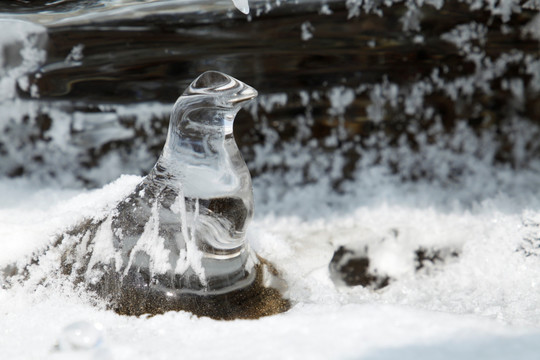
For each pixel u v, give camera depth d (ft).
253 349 2.11
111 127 2.96
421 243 2.77
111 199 2.47
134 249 2.34
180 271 2.32
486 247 2.67
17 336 2.23
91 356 2.12
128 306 2.31
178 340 2.19
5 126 2.95
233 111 2.28
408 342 2.09
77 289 2.35
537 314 2.32
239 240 2.34
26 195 2.85
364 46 2.87
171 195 2.32
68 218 2.47
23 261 2.41
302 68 2.90
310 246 2.69
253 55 2.85
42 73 2.85
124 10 2.78
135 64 2.84
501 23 2.88
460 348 2.06
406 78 2.97
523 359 2.03
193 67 2.86
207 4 2.78
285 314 2.29
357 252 2.76
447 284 2.61
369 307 2.24
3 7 2.81
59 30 2.78
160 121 2.96
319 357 2.06
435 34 2.88
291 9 2.79
